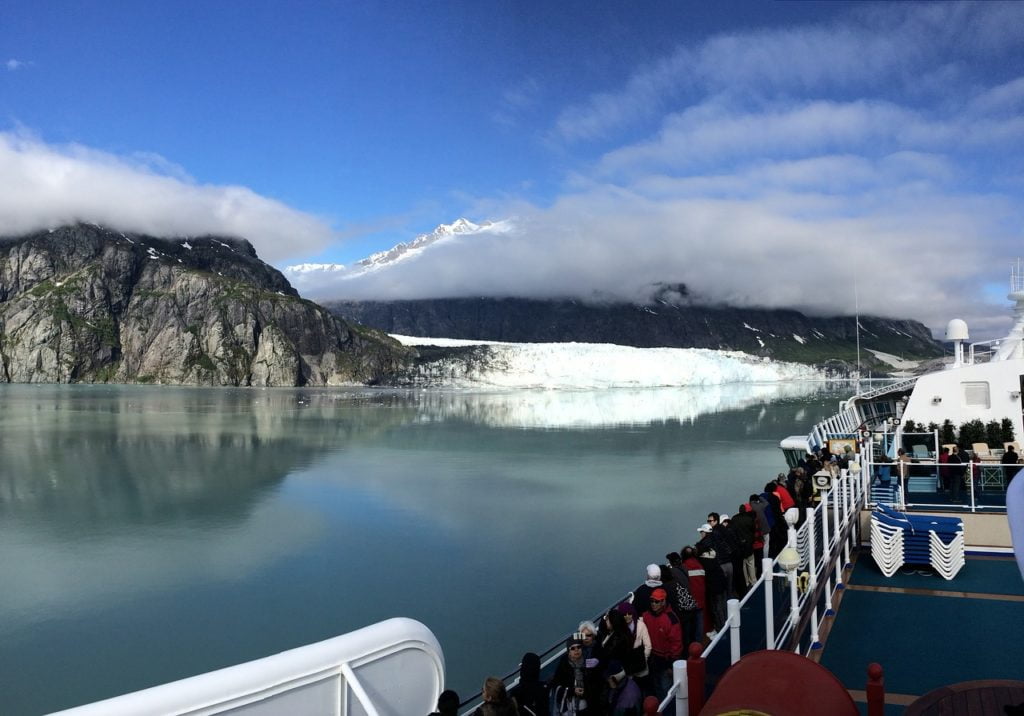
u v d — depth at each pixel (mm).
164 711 4305
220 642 21672
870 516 13023
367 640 5363
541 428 95812
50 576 29609
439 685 5957
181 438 85562
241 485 52594
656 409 132625
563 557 30109
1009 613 10070
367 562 29844
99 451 73688
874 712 4895
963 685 5230
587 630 7039
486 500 44562
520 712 6379
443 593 25109
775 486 12258
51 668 20000
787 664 4375
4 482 55438
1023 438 18141
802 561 9898
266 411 130625
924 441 18781
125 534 37625
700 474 55031
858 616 10180
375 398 176500
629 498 45000
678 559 9180
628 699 6867
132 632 22625
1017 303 19969
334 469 59688
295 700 4867
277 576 28281
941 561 11539
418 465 61500
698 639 9039
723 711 4207
